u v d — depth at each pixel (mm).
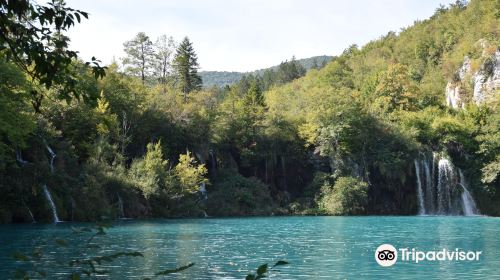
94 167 45500
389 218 54219
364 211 64438
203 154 62812
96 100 5840
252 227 38250
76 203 40875
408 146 68188
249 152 65875
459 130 71750
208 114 66875
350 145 68125
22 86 26578
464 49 103688
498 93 83500
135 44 87625
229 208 58219
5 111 27875
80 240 25812
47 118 48844
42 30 5309
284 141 69875
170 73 92562
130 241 26203
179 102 67875
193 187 53875
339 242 26891
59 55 5309
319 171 68250
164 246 24266
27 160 42188
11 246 22406
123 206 47031
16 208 37562
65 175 41281
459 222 46656
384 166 66438
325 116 67938
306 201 64188
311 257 20812
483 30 103500
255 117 69250
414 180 68250
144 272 16688
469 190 68750
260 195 62031
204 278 15852
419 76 121250
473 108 78500
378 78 98062
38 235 27438
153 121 60875
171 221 44625
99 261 5078
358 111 68375
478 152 68938
